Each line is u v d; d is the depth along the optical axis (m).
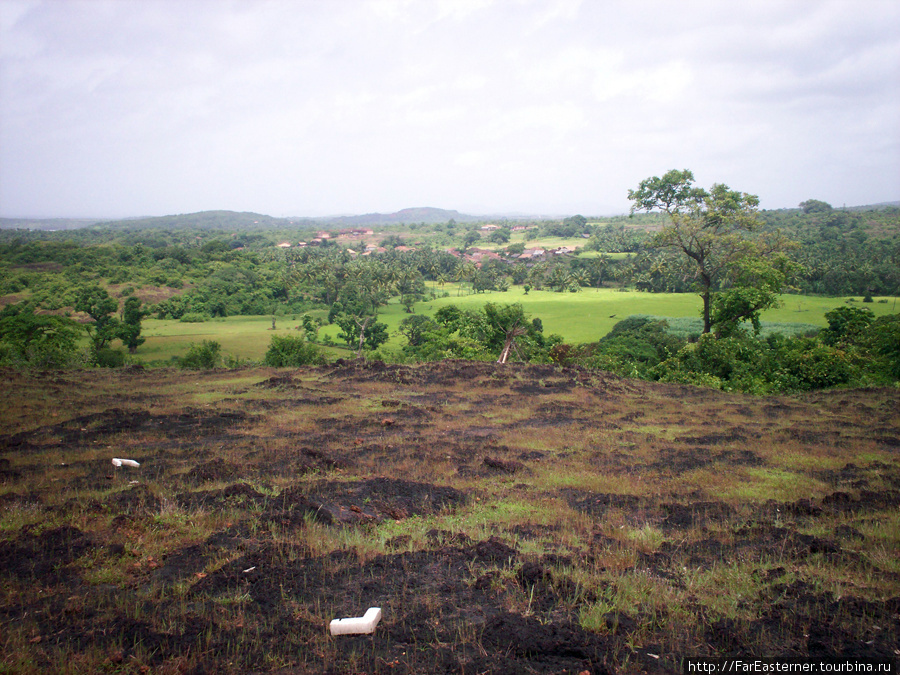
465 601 5.85
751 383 28.59
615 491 10.32
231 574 6.30
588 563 6.83
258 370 26.92
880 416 18.58
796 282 80.88
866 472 11.61
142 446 13.00
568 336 68.19
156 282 96.56
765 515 8.91
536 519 8.76
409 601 5.82
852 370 28.84
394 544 7.39
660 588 6.19
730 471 11.73
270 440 13.55
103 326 64.75
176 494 9.12
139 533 7.60
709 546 7.59
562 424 16.91
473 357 38.06
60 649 4.87
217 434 14.35
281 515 8.19
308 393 20.64
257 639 5.05
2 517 8.02
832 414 19.27
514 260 160.62
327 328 79.50
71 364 35.69
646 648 5.04
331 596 5.95
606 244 157.12
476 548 7.12
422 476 10.98
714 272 43.00
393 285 100.81
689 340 52.09
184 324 81.81
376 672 4.59
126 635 5.14
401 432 15.23
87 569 6.55
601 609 5.64
